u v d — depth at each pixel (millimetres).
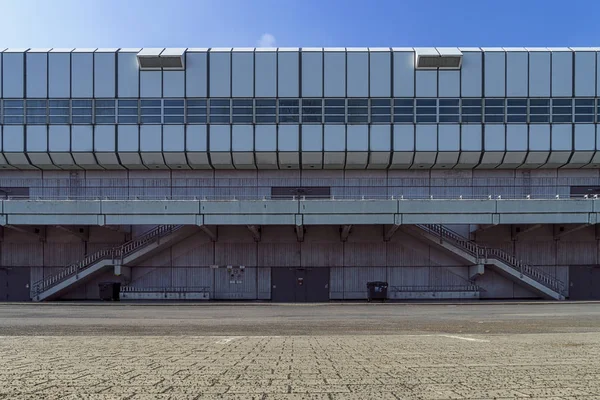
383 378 4906
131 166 29078
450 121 27859
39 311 20047
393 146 27859
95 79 27797
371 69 28000
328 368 5555
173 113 27906
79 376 4926
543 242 30031
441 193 29719
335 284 29484
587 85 27844
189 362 6035
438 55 27344
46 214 25516
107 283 27375
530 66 27875
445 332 12000
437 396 4094
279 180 29828
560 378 4902
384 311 20391
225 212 25641
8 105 27781
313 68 28016
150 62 27641
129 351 7328
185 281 29312
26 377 4863
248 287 29406
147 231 29734
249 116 27984
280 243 29703
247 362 6059
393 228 26828
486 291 29531
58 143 27734
